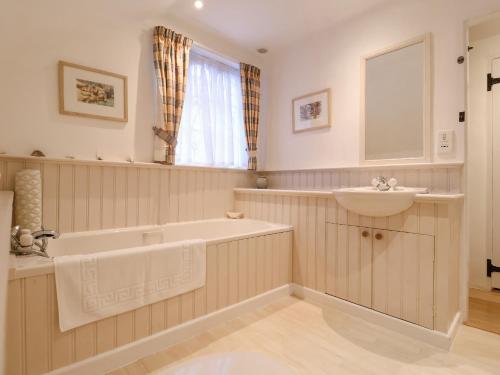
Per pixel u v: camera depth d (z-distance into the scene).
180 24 2.57
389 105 2.25
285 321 1.92
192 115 2.73
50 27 1.97
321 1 2.29
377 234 1.89
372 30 2.38
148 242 2.31
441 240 1.64
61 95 2.00
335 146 2.64
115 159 2.26
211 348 1.60
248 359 1.30
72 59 2.06
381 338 1.72
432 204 1.67
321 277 2.24
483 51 2.49
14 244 1.39
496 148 2.44
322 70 2.75
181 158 2.65
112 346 1.43
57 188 1.98
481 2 1.83
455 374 1.39
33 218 1.75
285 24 2.63
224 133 3.00
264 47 3.07
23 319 1.19
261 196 2.77
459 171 1.90
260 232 2.16
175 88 2.50
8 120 1.82
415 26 2.12
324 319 1.95
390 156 2.24
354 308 2.01
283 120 3.14
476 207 2.54
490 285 2.48
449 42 1.96
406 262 1.77
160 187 2.49
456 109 1.92
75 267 1.31
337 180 2.63
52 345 1.26
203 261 1.78
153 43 2.41
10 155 1.79
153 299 1.55
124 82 2.29
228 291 1.95
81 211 2.08
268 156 3.32
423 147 2.06
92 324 1.37
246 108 3.09
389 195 1.68
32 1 1.90
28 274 1.19
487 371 1.42
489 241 2.48
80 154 2.10
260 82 3.31
